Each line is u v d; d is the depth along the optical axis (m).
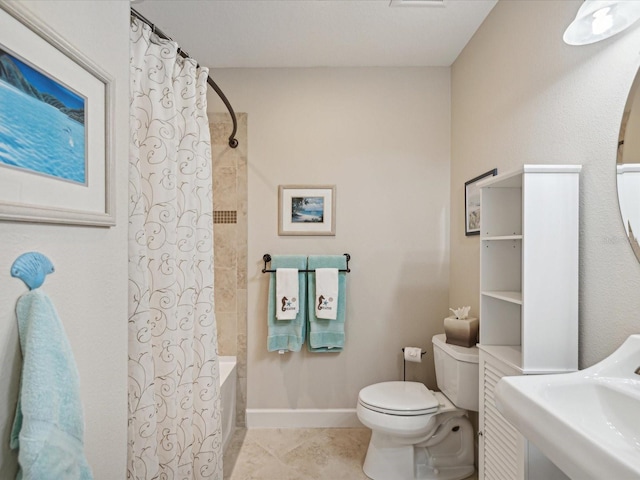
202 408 1.59
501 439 1.42
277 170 2.57
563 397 1.02
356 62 2.52
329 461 2.13
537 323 1.29
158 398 1.36
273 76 2.57
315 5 1.91
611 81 1.16
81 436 0.62
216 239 2.56
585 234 1.28
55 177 0.64
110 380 0.84
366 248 2.57
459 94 2.41
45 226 0.64
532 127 1.59
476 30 2.15
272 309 2.47
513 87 1.74
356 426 2.54
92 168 0.75
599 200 1.22
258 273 2.57
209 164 1.68
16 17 0.55
